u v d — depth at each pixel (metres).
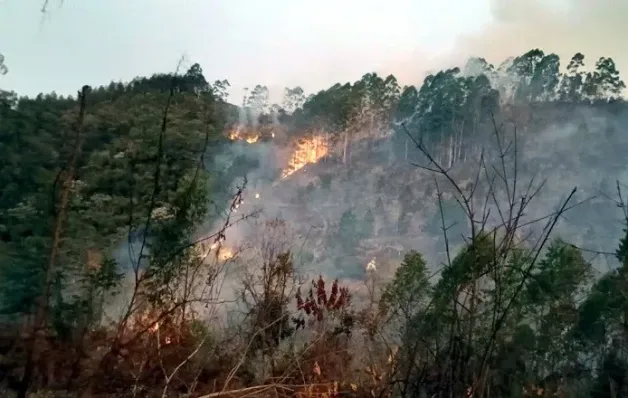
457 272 2.55
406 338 2.84
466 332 2.62
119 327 3.22
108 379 3.07
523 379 3.13
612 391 3.04
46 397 2.85
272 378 3.28
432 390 2.59
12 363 3.01
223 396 3.21
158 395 3.14
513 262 2.95
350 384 3.43
